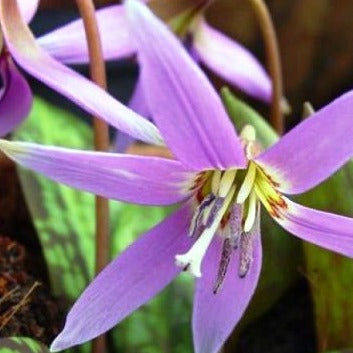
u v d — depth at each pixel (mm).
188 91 139
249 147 167
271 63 225
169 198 167
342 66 355
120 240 224
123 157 154
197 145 151
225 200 168
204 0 214
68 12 340
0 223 234
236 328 213
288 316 222
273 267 209
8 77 186
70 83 156
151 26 130
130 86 333
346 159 149
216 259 174
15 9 162
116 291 166
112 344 210
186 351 210
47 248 212
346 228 156
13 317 198
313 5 347
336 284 200
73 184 156
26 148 151
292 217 168
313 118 147
